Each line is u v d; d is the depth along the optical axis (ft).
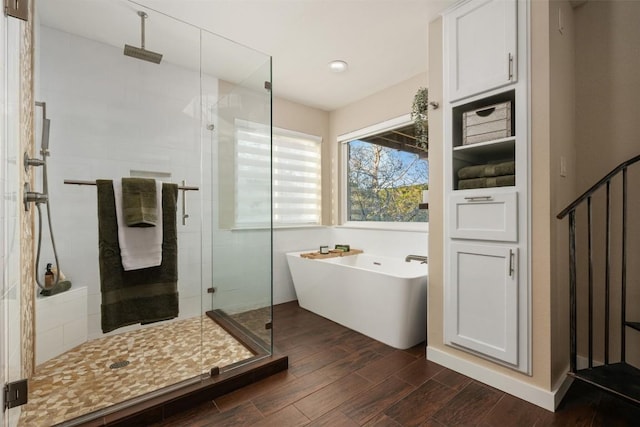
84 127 6.47
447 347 6.41
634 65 5.61
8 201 3.56
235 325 7.98
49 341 5.79
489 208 5.65
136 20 6.29
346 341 7.74
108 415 4.55
